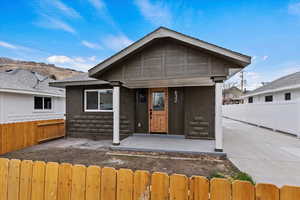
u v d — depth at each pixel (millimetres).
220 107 4457
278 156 4301
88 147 5535
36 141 5941
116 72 5094
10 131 5000
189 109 6262
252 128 9828
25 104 9234
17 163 1991
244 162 3867
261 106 10336
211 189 1579
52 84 7273
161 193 1667
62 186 1871
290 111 7418
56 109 11578
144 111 6977
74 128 7398
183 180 1628
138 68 4934
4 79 8875
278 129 8375
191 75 4527
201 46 4180
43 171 1926
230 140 6312
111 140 6707
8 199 1982
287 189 1432
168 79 4840
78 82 7078
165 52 4734
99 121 7188
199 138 6105
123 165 3826
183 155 4531
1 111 7918
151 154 4668
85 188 1825
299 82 9422
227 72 4312
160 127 6773
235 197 1529
